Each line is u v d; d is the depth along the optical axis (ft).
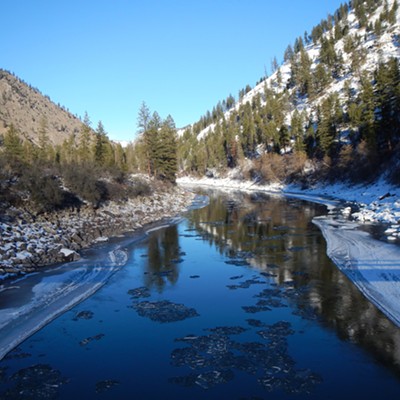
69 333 37.96
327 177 198.49
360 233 78.69
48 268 59.72
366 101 191.62
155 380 29.43
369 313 40.68
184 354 33.30
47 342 36.09
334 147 207.72
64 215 87.15
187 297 47.67
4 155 90.63
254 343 34.88
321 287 49.34
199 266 61.77
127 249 74.28
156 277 56.18
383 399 26.30
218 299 46.65
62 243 70.69
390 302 42.73
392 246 65.00
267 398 26.81
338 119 226.38
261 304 44.52
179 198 171.42
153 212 121.49
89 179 106.93
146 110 188.75
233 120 409.08
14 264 56.75
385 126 165.17
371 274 52.47
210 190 258.16
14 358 33.17
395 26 363.97
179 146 453.99
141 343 35.60
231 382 28.91
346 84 281.54
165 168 195.00
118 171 142.10
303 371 29.96
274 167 249.75
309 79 341.00
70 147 234.38
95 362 32.32
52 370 31.17
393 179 142.61
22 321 40.42
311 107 310.65
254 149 312.09
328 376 29.19
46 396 27.61
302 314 41.09
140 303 45.83
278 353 32.91
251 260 64.39
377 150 166.71
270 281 52.85
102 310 43.83
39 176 88.69
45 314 42.27
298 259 63.52
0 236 62.28
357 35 398.21
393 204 106.63
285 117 323.98
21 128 590.55
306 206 139.64
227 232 91.20
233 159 334.03
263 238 82.33
